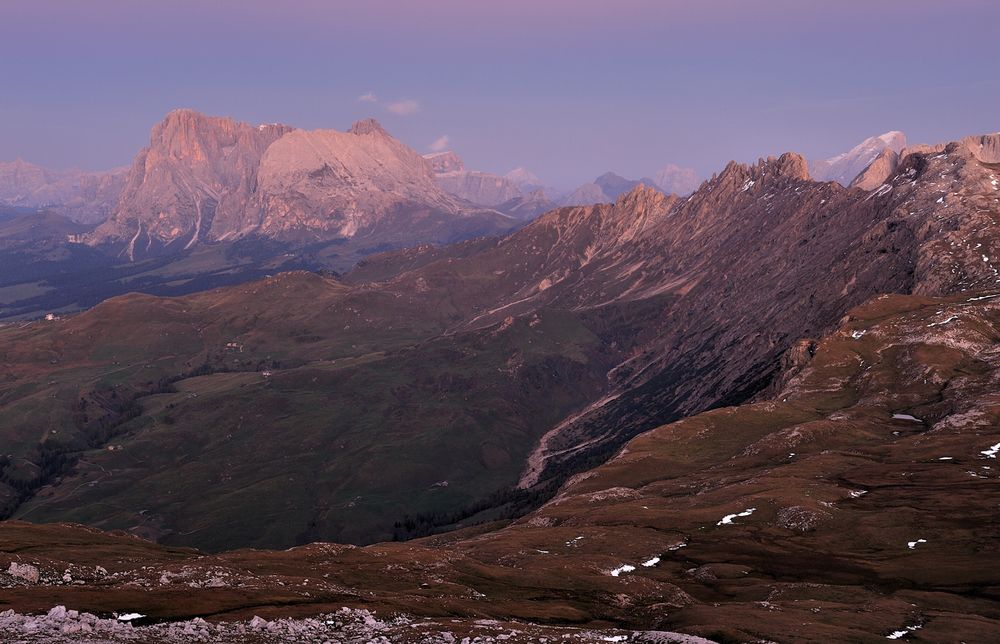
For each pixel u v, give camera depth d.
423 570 113.38
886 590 123.44
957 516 160.62
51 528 133.75
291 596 79.88
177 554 123.81
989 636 88.69
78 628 53.66
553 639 70.62
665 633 80.88
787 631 86.19
